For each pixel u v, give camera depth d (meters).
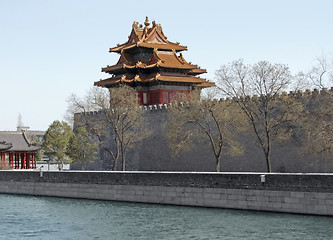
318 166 57.97
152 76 87.56
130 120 72.75
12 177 64.69
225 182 45.81
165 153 75.12
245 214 42.88
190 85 89.44
